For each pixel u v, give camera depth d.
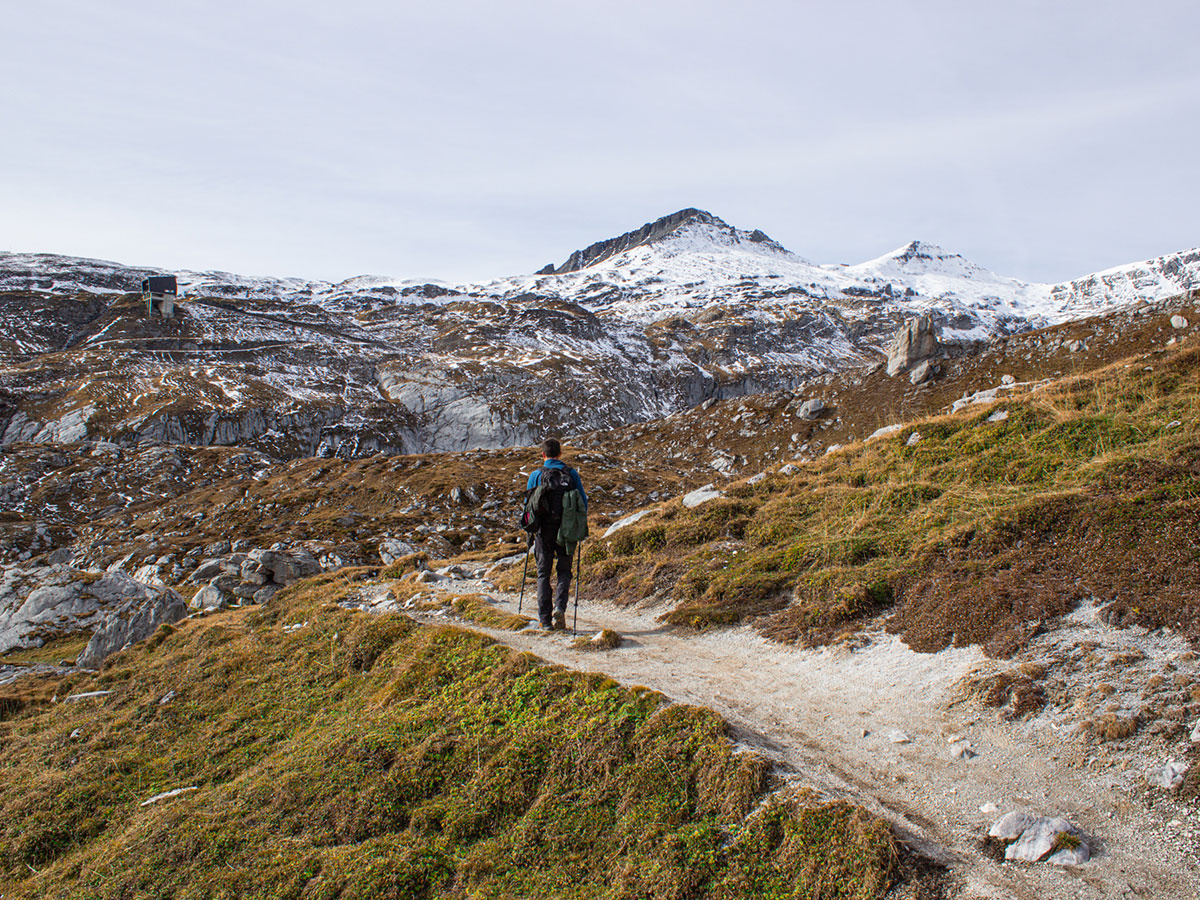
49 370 137.50
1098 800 5.14
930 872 4.60
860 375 78.56
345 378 167.75
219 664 12.52
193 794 8.45
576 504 10.32
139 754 10.06
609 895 5.12
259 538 45.97
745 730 6.59
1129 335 57.50
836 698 7.38
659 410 188.50
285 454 125.12
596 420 162.25
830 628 8.97
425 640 9.97
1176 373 11.65
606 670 8.35
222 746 9.55
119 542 59.34
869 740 6.44
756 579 10.91
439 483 62.09
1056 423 11.59
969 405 16.11
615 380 185.00
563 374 179.75
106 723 11.64
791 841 5.00
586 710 7.11
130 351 157.25
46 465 87.38
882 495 11.98
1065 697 6.27
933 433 13.69
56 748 11.12
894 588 9.21
